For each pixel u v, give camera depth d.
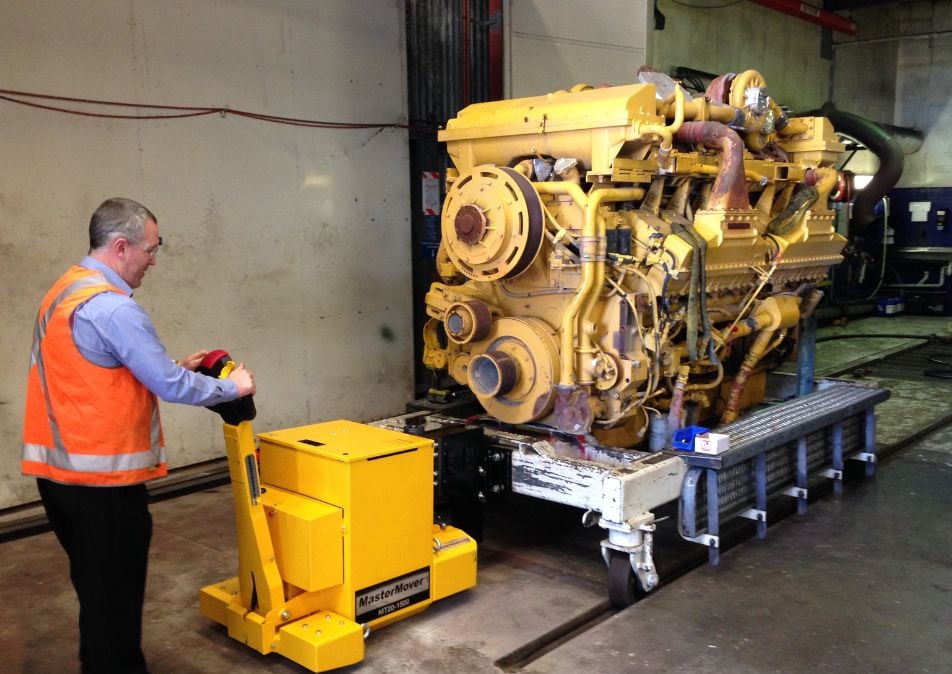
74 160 4.08
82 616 2.30
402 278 5.66
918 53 12.45
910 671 2.62
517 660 2.74
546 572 3.39
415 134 5.79
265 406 4.97
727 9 9.66
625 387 3.44
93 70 4.11
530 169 3.62
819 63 11.66
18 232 3.93
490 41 6.20
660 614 3.01
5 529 3.79
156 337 2.27
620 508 2.98
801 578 3.33
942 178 12.40
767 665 2.65
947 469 4.86
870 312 11.52
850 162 11.50
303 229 5.05
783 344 4.79
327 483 2.68
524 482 3.32
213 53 4.55
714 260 3.70
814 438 4.25
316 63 5.03
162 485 4.37
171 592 3.22
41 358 2.26
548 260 3.59
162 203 4.41
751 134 4.09
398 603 2.81
